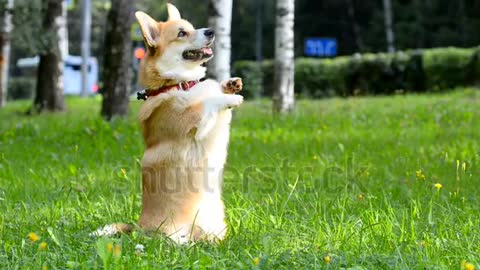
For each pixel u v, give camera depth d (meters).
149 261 5.69
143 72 6.87
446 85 29.73
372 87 31.06
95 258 5.72
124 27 18.83
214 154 6.66
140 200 8.38
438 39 45.75
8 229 7.09
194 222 6.44
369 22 49.97
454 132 14.77
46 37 21.97
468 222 7.03
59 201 8.26
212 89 6.70
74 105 29.77
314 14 50.97
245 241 6.51
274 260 5.78
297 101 25.64
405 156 11.39
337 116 18.03
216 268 5.64
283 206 7.61
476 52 29.23
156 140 6.67
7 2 21.84
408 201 8.14
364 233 6.66
